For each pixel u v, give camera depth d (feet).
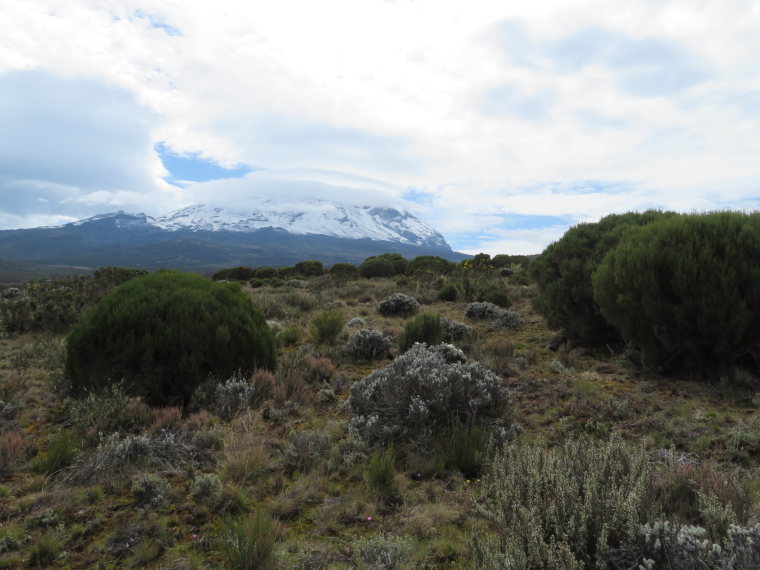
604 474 7.72
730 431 12.46
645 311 17.89
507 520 6.90
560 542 6.07
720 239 17.26
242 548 7.50
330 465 11.32
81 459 11.21
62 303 30.50
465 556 7.86
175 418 13.88
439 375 14.62
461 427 12.99
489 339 26.63
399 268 93.40
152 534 8.56
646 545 6.18
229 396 15.16
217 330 16.89
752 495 9.20
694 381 17.04
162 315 16.74
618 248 20.43
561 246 27.50
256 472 10.94
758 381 15.72
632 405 14.79
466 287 45.37
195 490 9.95
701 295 16.58
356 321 32.55
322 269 107.55
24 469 11.02
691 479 8.99
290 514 9.42
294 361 21.24
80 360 15.98
